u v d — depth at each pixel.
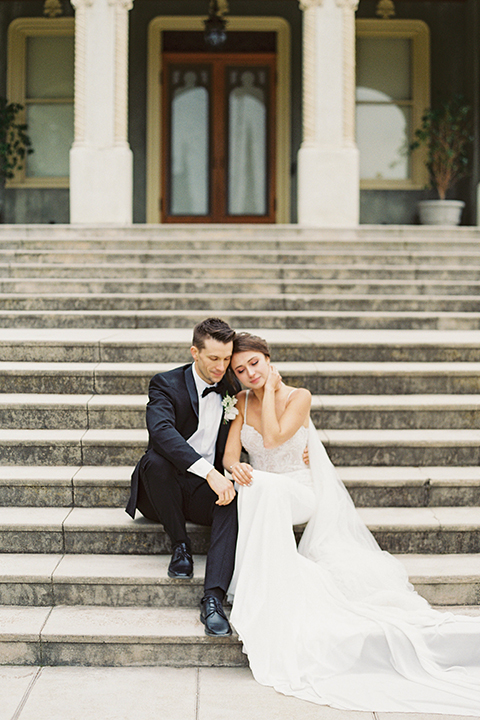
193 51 11.23
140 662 2.94
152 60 11.16
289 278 6.53
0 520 3.44
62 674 2.87
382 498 3.69
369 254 6.86
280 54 11.20
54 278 6.50
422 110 11.23
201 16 11.10
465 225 10.98
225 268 6.51
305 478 3.34
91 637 2.92
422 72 11.21
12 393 4.36
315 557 3.20
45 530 3.41
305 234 7.64
